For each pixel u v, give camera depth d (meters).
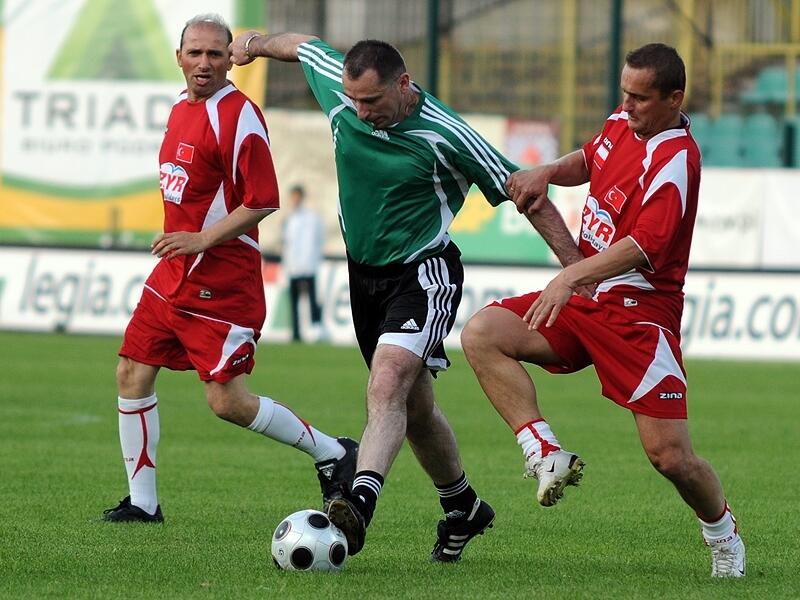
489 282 74.62
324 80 23.44
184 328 25.72
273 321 78.19
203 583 20.31
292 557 21.23
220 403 25.62
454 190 22.56
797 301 71.50
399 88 21.61
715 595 20.20
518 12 86.62
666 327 21.06
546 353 21.77
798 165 84.00
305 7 85.38
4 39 83.06
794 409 49.72
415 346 21.86
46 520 26.11
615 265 20.20
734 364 68.56
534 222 22.00
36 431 39.88
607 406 50.22
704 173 75.31
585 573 22.00
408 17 86.00
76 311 78.31
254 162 25.02
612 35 74.19
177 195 25.53
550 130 81.44
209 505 28.44
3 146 83.56
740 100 86.38
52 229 83.38
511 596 19.78
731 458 37.50
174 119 25.67
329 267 77.25
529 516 28.17
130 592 19.67
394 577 21.16
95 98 82.75
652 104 20.23
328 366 62.09
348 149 22.30
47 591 19.70
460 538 22.92
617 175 20.91
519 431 21.47
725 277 72.75
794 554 24.19
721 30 86.69
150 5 82.06
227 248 25.45
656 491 31.62
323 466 26.25
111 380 54.38
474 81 86.62
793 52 85.75
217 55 25.05
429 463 22.80
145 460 26.22
